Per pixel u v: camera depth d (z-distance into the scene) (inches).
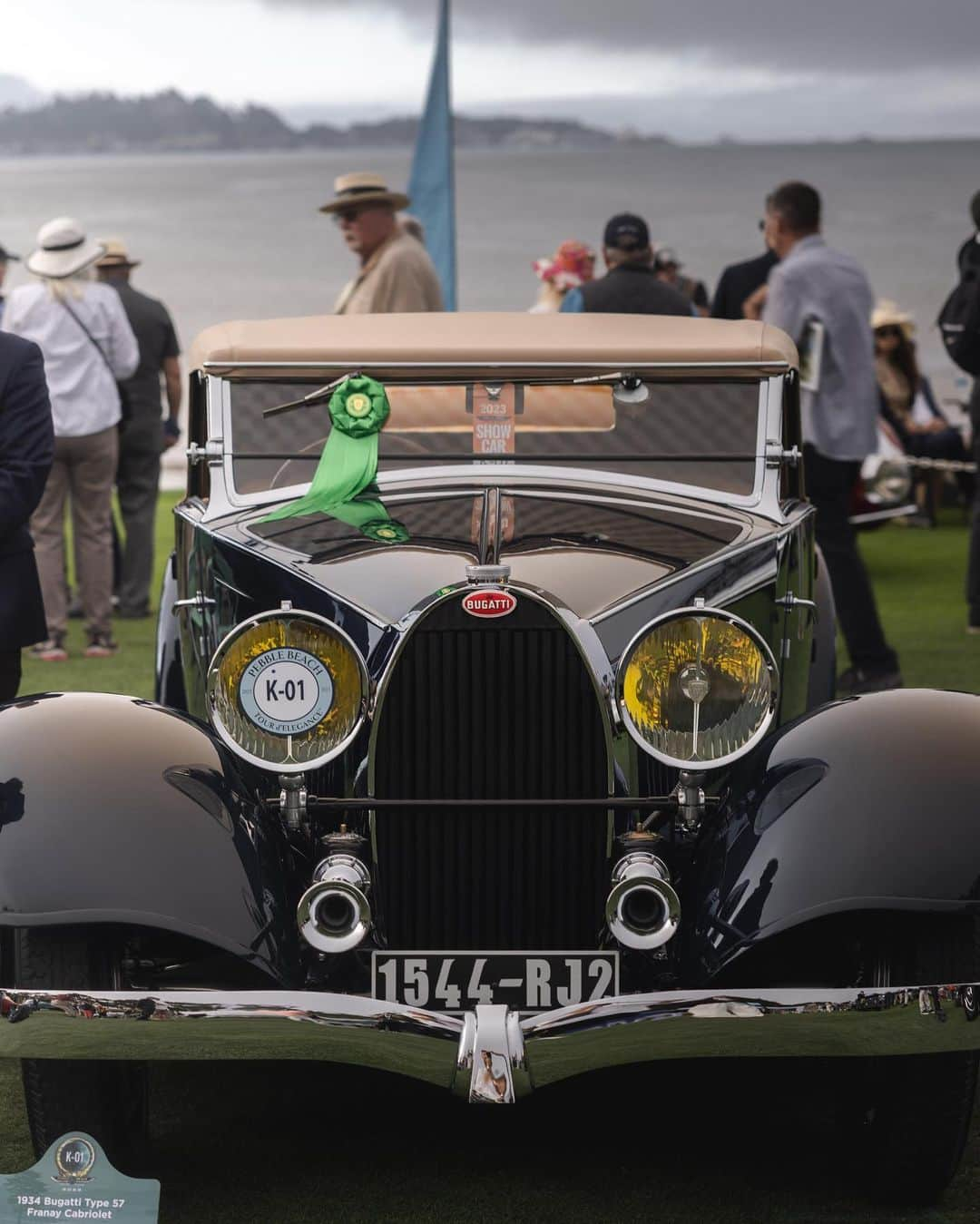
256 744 138.8
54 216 6082.7
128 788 131.4
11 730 135.9
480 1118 156.2
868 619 316.2
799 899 127.4
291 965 131.6
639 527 162.7
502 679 139.7
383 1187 141.4
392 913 142.3
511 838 140.6
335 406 172.9
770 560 157.9
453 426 178.5
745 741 138.9
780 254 315.6
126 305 409.4
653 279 321.7
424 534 160.4
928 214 4544.8
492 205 5477.4
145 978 141.8
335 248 3978.8
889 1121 134.4
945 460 556.1
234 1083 165.3
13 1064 170.2
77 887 125.6
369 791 140.9
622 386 177.3
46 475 187.2
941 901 125.9
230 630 152.4
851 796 131.3
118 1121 138.3
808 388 304.7
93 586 366.6
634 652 137.9
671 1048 123.3
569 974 138.6
